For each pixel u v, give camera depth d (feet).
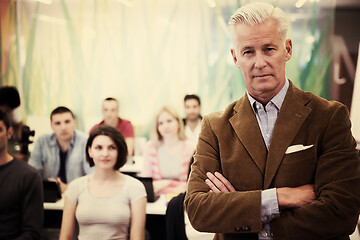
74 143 9.95
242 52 3.35
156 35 15.74
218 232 3.29
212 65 15.52
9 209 6.42
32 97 15.67
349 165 3.14
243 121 3.48
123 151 7.07
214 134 3.67
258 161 3.32
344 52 14.43
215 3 15.21
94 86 15.88
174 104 15.88
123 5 15.61
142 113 15.99
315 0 14.29
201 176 3.59
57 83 15.74
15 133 11.53
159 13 15.62
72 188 7.09
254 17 3.26
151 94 15.93
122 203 6.86
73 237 6.99
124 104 16.01
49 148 9.96
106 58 15.81
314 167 3.24
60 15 15.60
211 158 3.62
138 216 6.85
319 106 3.35
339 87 14.47
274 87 3.30
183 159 9.43
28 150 11.27
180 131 9.66
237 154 3.41
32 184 6.52
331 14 14.34
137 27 15.71
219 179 3.45
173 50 15.72
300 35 14.46
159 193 8.73
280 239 3.12
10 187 6.41
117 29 15.72
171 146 9.62
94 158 7.00
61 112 9.81
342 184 3.10
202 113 15.70
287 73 14.52
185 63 15.71
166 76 15.85
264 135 3.40
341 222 3.05
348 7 14.24
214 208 3.28
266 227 3.22
